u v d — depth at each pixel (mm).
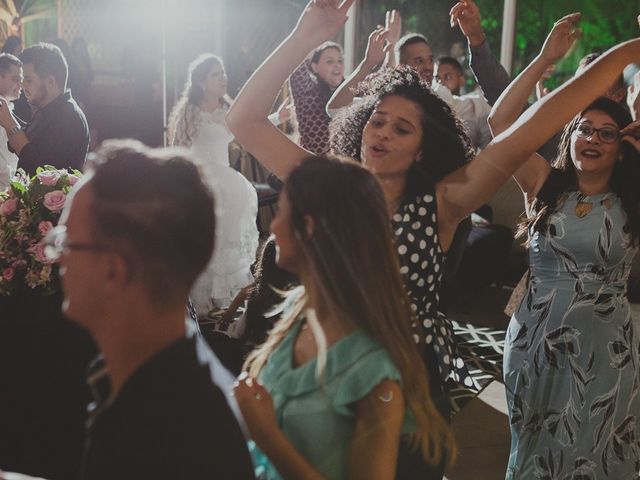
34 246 2303
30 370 2150
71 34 8547
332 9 1963
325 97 4898
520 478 2795
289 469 1354
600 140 2592
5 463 2119
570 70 7559
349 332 1400
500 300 5816
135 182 1013
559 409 2703
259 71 1987
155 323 1040
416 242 1858
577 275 2689
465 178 1894
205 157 5258
